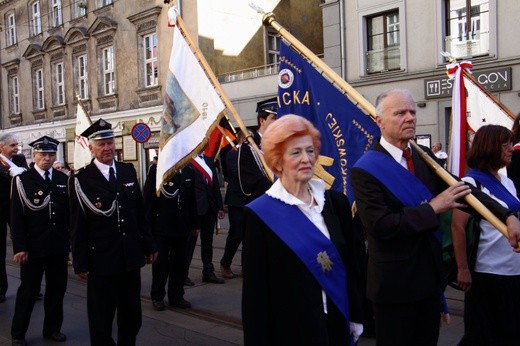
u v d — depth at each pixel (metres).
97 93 23.78
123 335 4.61
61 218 5.39
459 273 3.49
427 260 2.86
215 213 7.56
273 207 2.54
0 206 6.89
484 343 3.51
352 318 2.65
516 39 13.48
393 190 2.87
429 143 14.73
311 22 22.78
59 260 5.37
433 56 14.78
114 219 4.47
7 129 30.17
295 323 2.44
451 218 3.59
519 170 4.05
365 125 4.07
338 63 16.83
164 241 6.17
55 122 26.47
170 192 6.13
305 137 2.53
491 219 2.87
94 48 23.84
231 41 20.48
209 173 7.44
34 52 27.62
